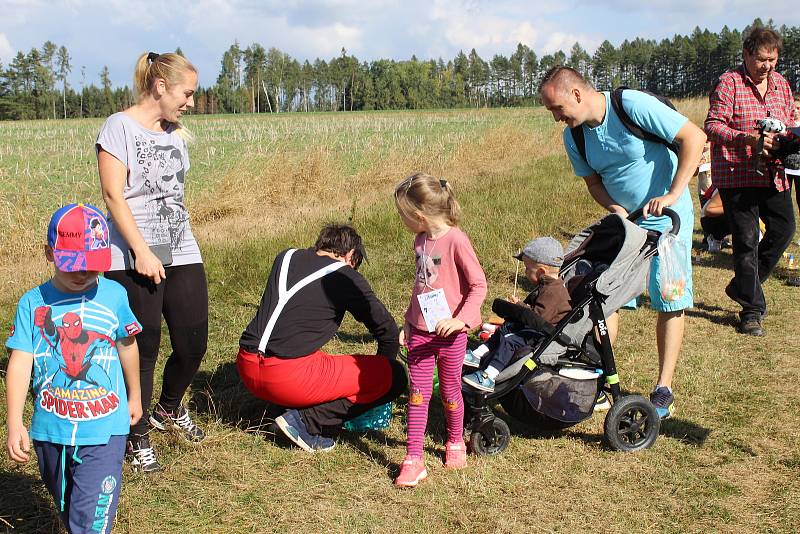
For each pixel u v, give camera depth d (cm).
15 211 1082
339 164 1767
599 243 462
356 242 444
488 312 698
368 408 443
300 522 359
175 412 442
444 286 388
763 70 636
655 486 398
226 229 1124
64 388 287
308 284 421
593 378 427
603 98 465
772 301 746
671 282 463
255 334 417
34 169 2058
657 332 491
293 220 1130
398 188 386
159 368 547
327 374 425
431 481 399
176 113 396
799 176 679
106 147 377
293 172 1534
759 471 414
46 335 286
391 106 16025
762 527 360
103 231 286
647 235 443
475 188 1323
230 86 15638
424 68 16162
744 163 642
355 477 403
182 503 373
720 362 582
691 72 14775
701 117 2636
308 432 432
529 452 435
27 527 351
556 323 425
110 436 294
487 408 425
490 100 17375
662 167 469
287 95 16450
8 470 398
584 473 411
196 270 415
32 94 13425
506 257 867
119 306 301
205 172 1931
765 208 665
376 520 361
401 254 887
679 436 459
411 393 398
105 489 292
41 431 289
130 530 348
